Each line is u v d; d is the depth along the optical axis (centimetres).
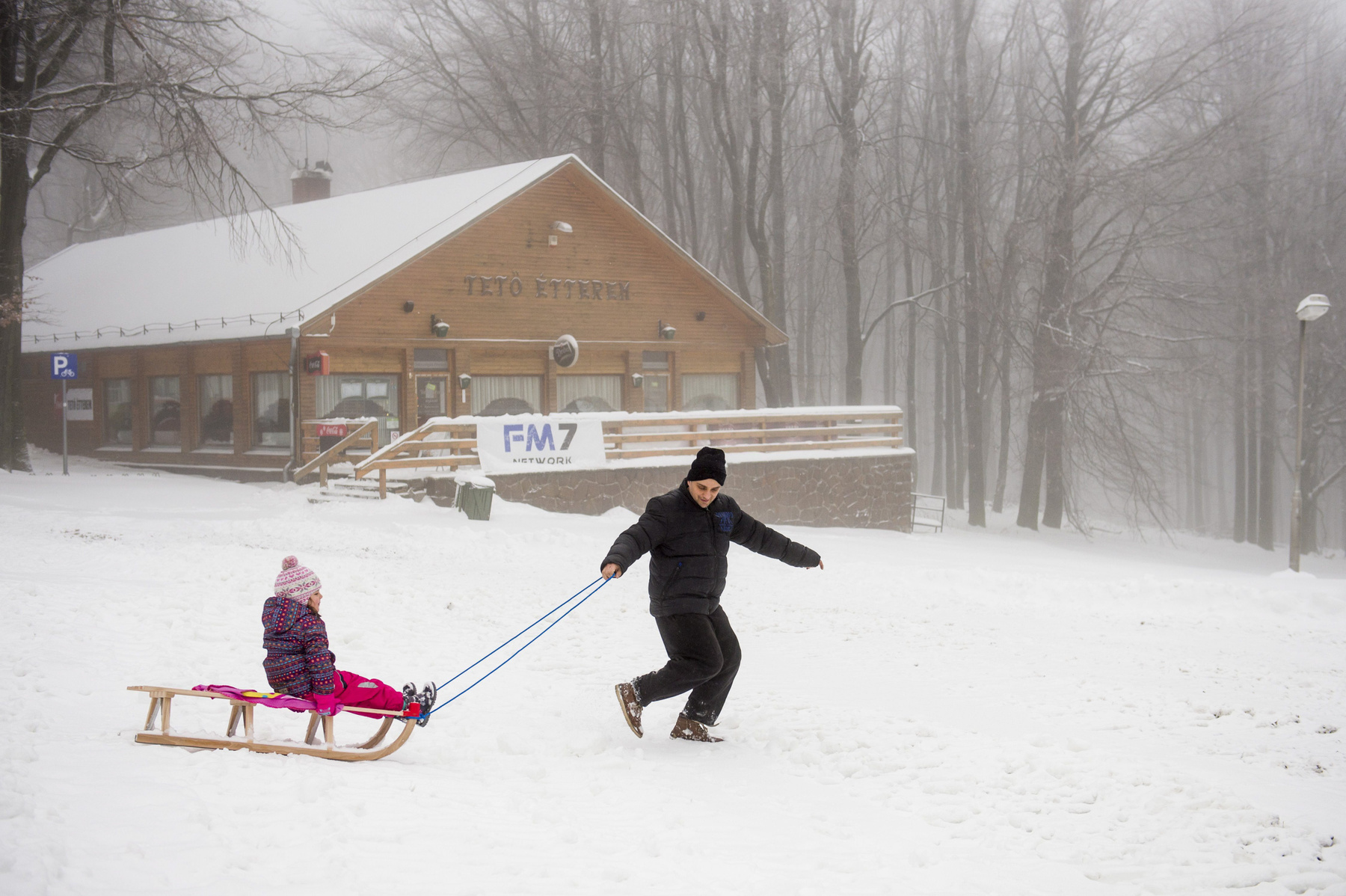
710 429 2850
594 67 4016
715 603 688
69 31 2559
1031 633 1225
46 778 492
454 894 396
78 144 2567
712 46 3906
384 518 1933
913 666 985
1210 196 3566
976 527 3928
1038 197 3812
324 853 426
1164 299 3606
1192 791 600
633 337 3019
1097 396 3766
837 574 1675
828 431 2841
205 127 2347
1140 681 947
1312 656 1121
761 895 426
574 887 420
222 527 1766
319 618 613
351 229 2870
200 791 498
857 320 3997
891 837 520
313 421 2359
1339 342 4162
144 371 2853
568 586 1430
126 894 365
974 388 4044
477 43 4134
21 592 1084
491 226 2731
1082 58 3631
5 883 354
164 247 3400
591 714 757
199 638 945
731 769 635
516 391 2814
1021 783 614
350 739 661
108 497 2083
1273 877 474
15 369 2528
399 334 2564
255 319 2489
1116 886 464
